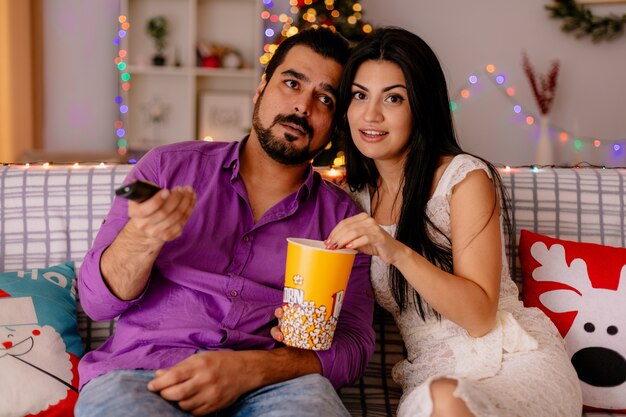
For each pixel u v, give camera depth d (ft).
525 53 15.93
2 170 5.64
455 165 4.77
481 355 4.45
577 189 5.79
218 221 4.62
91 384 3.96
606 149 15.93
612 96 15.81
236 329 4.40
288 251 3.98
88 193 5.56
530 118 16.03
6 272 5.17
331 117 4.93
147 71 16.07
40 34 15.89
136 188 3.31
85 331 5.36
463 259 4.55
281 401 3.93
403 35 4.79
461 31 16.03
